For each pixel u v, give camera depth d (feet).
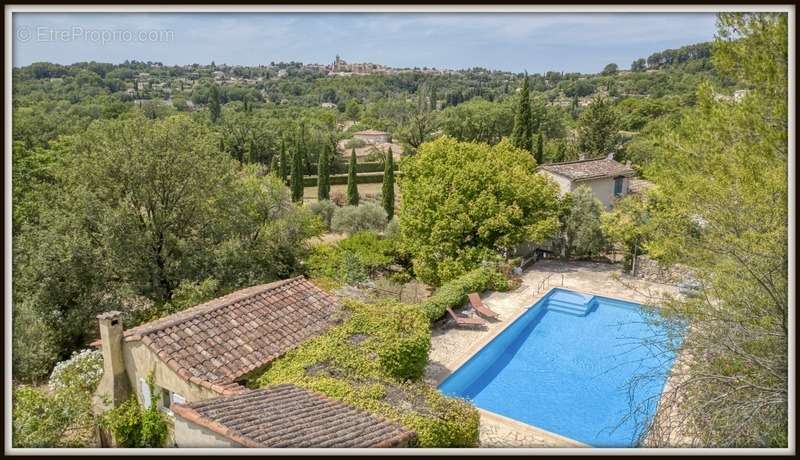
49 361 60.95
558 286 84.99
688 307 35.58
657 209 56.44
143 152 76.54
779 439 28.86
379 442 27.99
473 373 59.31
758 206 31.14
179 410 28.55
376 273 101.45
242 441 25.61
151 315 70.13
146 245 76.79
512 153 107.76
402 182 100.53
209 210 84.17
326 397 34.45
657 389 54.80
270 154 251.80
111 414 38.19
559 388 56.59
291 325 44.16
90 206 72.02
